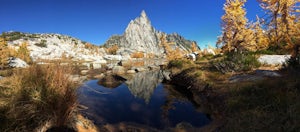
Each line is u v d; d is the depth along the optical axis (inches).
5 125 109.9
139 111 231.0
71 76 150.0
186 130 174.9
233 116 159.6
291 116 116.3
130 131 171.9
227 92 222.2
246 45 592.7
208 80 297.1
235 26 605.9
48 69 138.2
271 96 163.2
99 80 492.7
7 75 153.4
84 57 2415.1
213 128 164.9
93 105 241.8
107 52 4677.7
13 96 119.3
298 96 141.9
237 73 307.4
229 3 624.7
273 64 343.0
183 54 959.0
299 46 372.5
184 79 379.6
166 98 295.6
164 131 174.2
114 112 222.7
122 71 690.8
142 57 3376.0
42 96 123.7
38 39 4023.1
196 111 223.5
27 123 119.4
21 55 957.2
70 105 136.3
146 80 506.9
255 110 148.5
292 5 510.9
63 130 130.2
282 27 530.3
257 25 593.0
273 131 112.8
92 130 158.4
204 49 881.5
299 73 198.4
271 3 532.7
